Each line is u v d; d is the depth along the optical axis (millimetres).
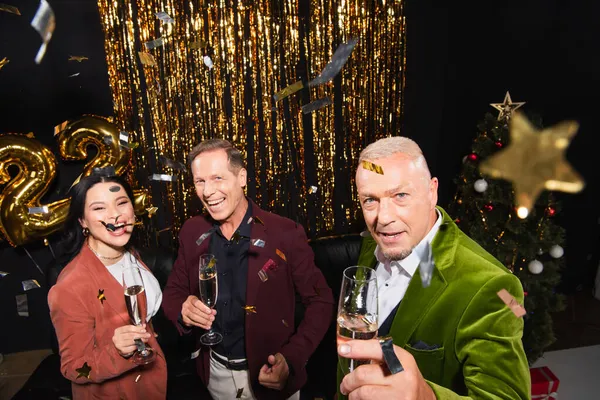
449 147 3613
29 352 3289
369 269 1016
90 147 2965
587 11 3318
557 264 3047
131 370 1535
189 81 2982
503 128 2881
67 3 2754
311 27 3061
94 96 2936
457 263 1042
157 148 3043
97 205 1501
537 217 2945
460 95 3498
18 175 2697
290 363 1629
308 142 3303
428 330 1021
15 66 2771
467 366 913
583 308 3729
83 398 1500
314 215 3432
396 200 1002
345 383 753
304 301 1871
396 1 3125
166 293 1879
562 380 2809
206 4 2877
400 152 1013
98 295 1440
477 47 3396
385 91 3318
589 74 3467
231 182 1670
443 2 3248
